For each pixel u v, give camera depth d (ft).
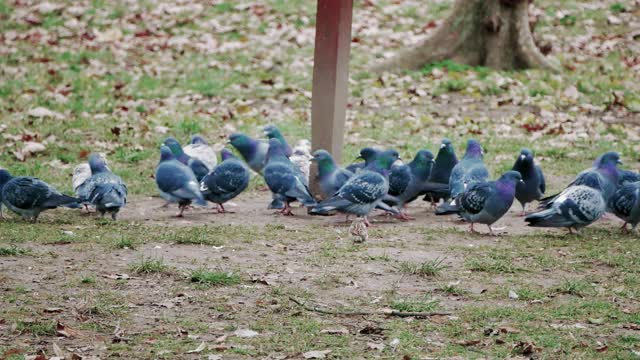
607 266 38.78
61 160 61.87
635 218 44.80
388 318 31.48
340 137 50.83
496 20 89.35
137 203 51.88
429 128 72.84
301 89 84.23
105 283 34.40
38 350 27.71
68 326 29.78
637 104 79.77
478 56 90.58
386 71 89.56
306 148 54.08
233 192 49.16
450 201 48.70
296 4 109.09
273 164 48.75
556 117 76.07
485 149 66.64
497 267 37.83
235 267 37.14
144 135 68.54
